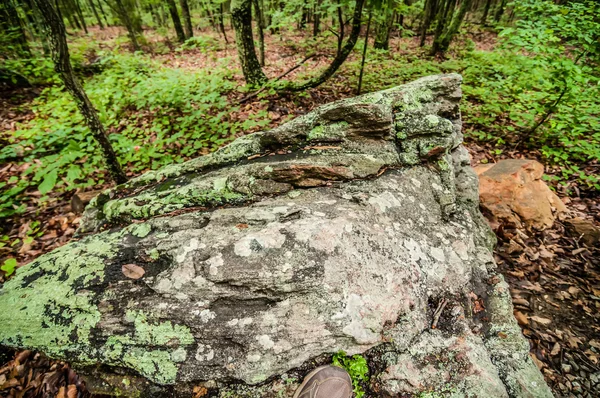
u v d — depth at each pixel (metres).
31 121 4.88
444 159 2.51
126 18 11.09
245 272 1.66
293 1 4.92
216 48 10.97
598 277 2.59
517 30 3.98
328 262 1.70
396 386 1.51
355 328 1.58
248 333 1.55
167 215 2.17
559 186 3.74
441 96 2.69
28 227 3.10
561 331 2.20
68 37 14.45
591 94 4.01
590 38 3.85
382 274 1.76
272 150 2.56
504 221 3.06
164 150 4.10
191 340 1.56
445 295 1.88
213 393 1.53
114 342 1.59
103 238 2.05
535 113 4.55
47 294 1.73
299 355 1.54
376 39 9.53
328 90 5.97
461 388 1.48
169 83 5.11
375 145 2.45
